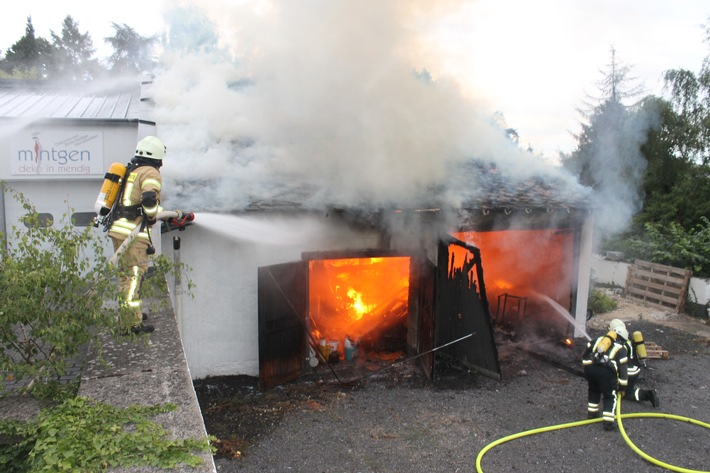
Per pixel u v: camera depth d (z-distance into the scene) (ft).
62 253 11.41
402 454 17.81
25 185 35.29
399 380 24.36
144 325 14.14
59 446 8.47
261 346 22.59
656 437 19.25
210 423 19.75
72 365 15.75
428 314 24.02
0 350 11.28
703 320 36.58
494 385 23.95
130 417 9.59
